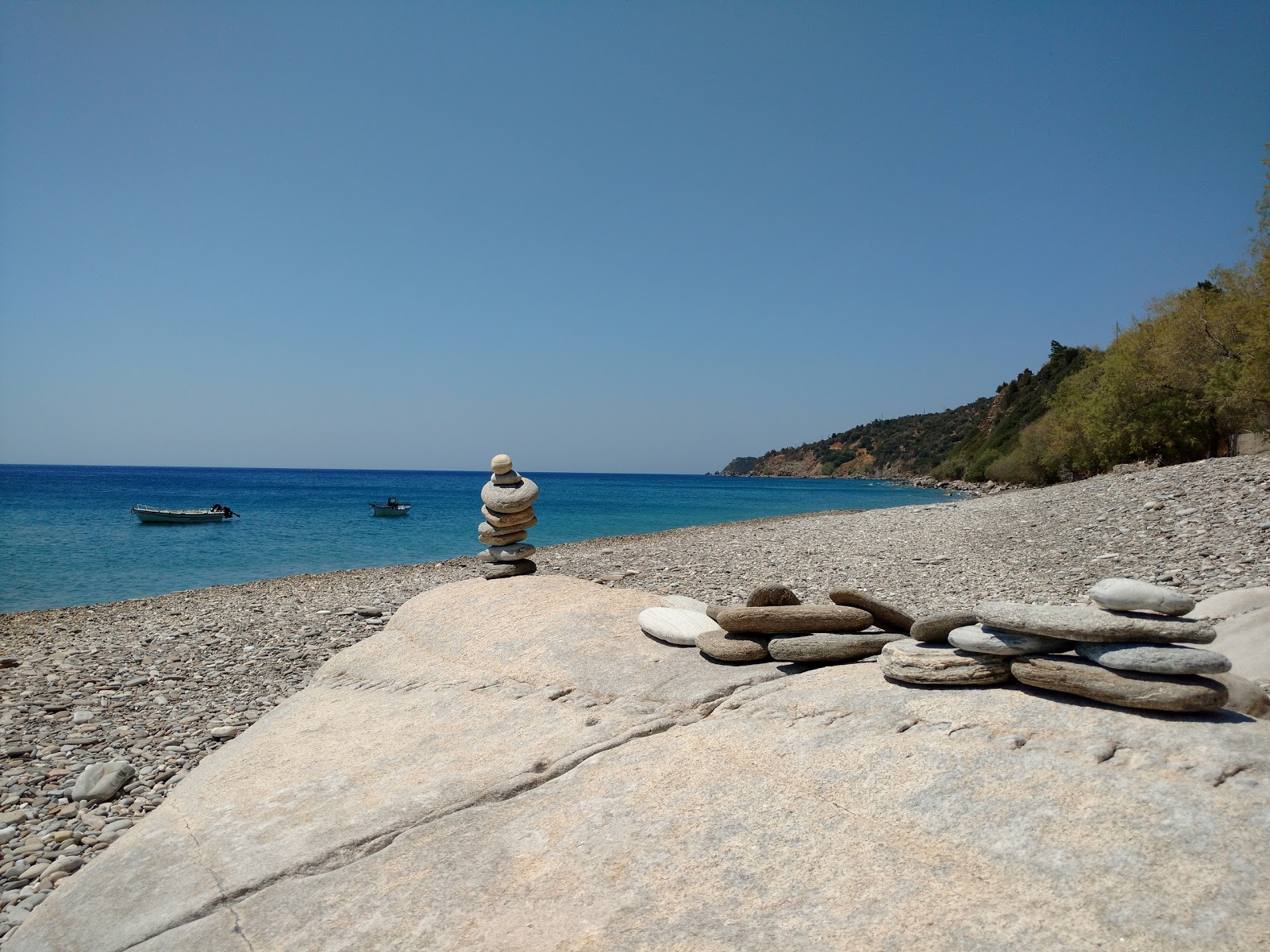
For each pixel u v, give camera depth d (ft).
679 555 66.90
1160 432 117.70
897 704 13.74
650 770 13.56
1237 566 36.45
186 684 30.40
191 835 14.32
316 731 19.53
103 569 77.87
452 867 11.75
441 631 25.31
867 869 9.91
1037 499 78.59
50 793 20.42
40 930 12.36
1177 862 8.85
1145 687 11.75
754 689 16.34
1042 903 8.75
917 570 50.21
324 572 73.87
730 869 10.47
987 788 10.82
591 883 10.77
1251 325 85.51
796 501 228.02
